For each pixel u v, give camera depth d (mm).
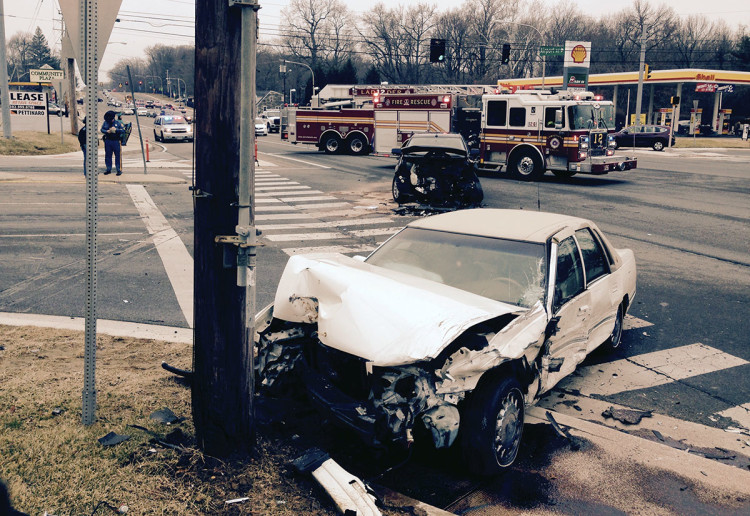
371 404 3908
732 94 80875
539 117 21203
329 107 33719
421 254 5246
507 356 3803
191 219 13555
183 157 30625
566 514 3637
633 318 7742
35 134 33438
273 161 28688
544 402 5316
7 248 10250
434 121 24891
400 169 15719
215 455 3814
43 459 3707
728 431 4934
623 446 4480
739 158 35969
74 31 3680
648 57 104562
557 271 4898
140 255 10148
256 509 3354
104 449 3859
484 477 3971
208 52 3486
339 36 110562
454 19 99312
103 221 12953
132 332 6449
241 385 3775
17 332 6195
